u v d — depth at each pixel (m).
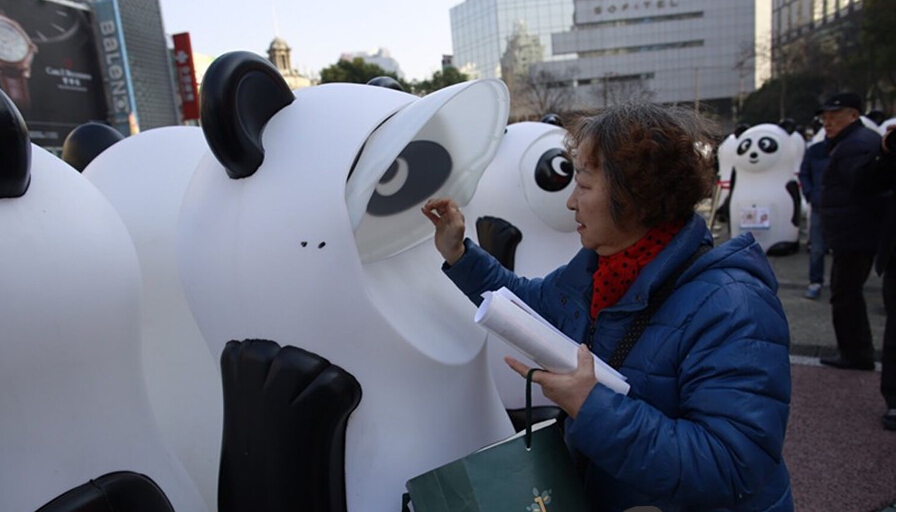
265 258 1.16
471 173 1.62
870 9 19.30
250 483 1.25
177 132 1.98
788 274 6.09
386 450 1.25
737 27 51.00
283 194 1.16
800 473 2.48
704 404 0.91
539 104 33.31
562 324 1.23
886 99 21.19
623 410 0.91
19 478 0.97
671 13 51.09
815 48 29.36
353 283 1.17
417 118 1.15
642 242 1.05
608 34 51.91
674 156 0.96
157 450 1.25
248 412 1.22
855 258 3.31
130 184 1.81
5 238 0.92
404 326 1.30
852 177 3.16
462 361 1.38
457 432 1.37
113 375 1.12
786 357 0.95
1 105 0.90
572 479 1.03
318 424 1.18
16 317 0.92
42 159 1.07
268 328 1.19
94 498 1.06
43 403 0.99
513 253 2.53
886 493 2.32
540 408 2.46
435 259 1.66
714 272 0.99
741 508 0.99
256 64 1.17
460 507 0.99
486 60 60.62
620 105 1.04
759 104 33.25
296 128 1.21
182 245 1.30
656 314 1.02
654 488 0.91
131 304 1.15
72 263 1.01
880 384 3.06
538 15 57.66
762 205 6.94
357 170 1.18
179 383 1.76
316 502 1.22
